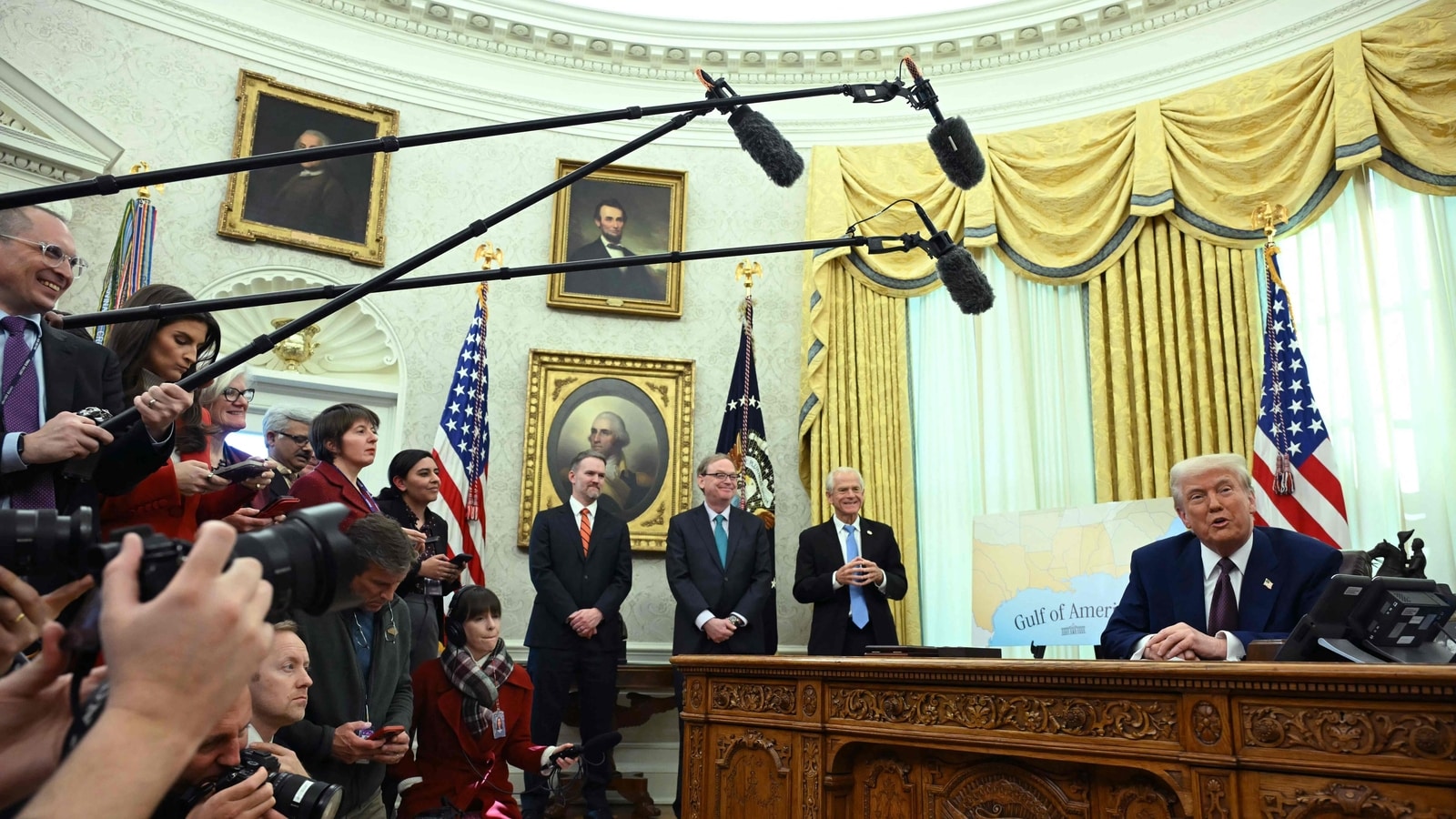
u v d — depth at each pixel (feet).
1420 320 18.25
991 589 14.16
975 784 8.74
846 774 9.93
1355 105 19.19
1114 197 21.65
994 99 23.66
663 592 21.97
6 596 3.36
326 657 9.80
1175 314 20.83
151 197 19.88
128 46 20.21
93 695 2.27
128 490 7.98
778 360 23.52
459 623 12.01
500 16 23.39
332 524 2.76
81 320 6.68
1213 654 8.96
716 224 24.13
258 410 20.84
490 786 11.29
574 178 8.07
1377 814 6.05
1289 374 18.03
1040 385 21.98
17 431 7.50
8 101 17.22
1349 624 7.61
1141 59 22.49
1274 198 19.99
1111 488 20.65
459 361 21.02
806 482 22.80
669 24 23.99
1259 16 21.29
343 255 21.43
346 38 22.57
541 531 18.29
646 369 22.90
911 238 9.61
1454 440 17.35
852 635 18.33
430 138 7.37
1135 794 7.61
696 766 11.71
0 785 3.12
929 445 22.48
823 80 24.49
